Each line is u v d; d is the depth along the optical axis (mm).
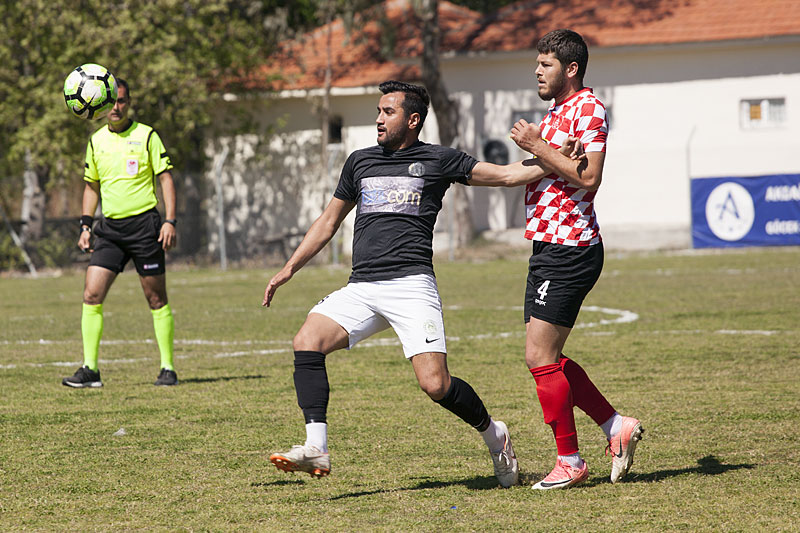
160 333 26703
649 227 91188
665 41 93438
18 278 79562
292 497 15297
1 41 85188
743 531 12969
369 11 95562
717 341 32906
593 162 15055
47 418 22047
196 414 22375
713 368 27391
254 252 93000
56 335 39312
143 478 16625
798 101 92688
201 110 90250
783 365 27641
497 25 101562
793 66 92688
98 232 26797
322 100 98438
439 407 22734
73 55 83188
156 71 83250
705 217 81750
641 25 96062
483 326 39344
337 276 72688
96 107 25906
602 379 25984
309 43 110688
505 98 97875
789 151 90750
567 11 101500
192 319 44406
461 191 93375
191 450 18703
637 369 27531
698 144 94562
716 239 81625
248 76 98125
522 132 14914
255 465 17469
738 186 80812
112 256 26594
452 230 85750
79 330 41094
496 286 59219
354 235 15805
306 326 15367
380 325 15641
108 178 26422
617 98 95875
